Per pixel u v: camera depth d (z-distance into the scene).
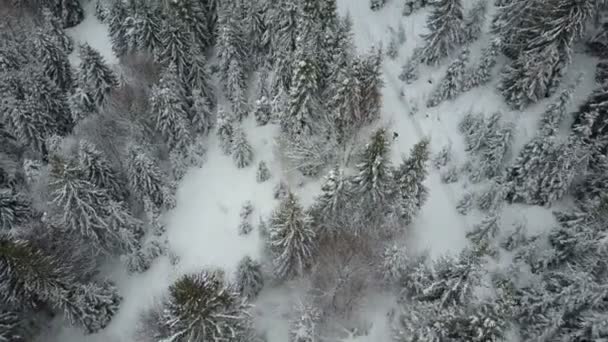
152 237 40.16
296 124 41.50
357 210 34.19
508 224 36.78
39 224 34.81
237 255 39.03
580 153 33.59
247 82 48.75
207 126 46.16
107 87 44.91
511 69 40.97
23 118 41.19
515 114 41.31
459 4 42.53
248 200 42.00
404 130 43.94
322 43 42.50
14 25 56.34
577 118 37.31
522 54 40.25
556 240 33.41
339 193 33.03
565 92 36.81
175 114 41.81
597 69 40.78
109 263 38.34
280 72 43.66
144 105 45.00
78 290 32.88
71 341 34.94
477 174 39.00
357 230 34.09
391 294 35.00
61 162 32.56
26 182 42.12
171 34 42.62
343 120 40.06
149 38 45.94
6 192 36.66
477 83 43.75
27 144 43.44
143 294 37.44
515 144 39.53
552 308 29.69
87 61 43.38
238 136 42.19
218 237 40.22
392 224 34.88
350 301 33.78
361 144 41.75
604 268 29.67
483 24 46.72
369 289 34.50
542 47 38.72
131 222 37.81
